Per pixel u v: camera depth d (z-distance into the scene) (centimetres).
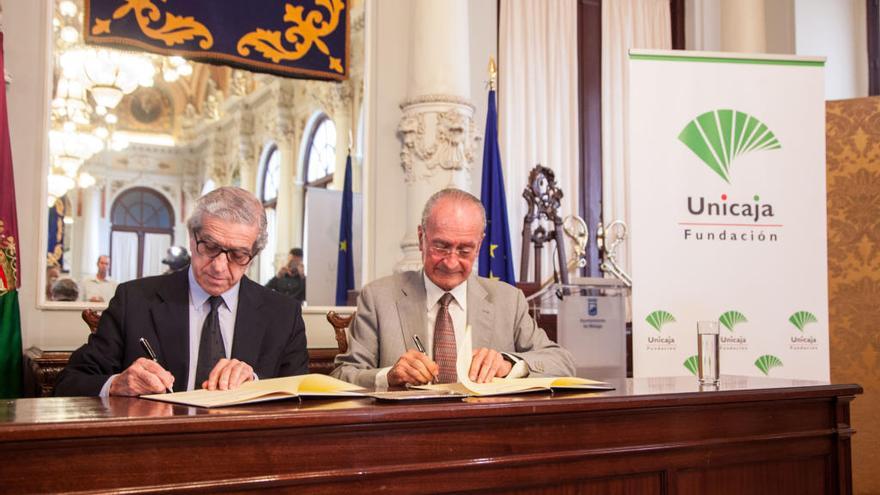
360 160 446
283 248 447
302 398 150
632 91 299
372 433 129
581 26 578
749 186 302
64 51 382
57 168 381
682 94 301
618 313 270
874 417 406
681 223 298
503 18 551
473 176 510
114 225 407
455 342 243
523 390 168
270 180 454
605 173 569
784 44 604
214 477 115
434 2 431
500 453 141
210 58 409
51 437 104
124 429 108
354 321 251
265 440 119
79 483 106
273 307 225
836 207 419
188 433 113
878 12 599
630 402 156
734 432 174
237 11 418
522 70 550
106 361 204
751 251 300
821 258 304
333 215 447
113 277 403
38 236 362
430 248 238
